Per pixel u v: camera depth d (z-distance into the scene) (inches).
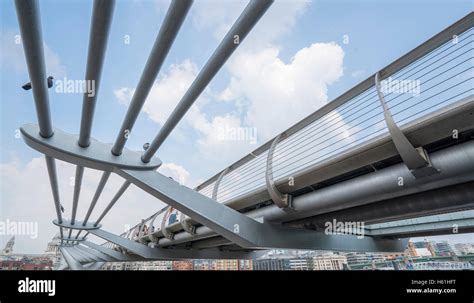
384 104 227.0
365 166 270.8
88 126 252.2
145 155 316.5
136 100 203.3
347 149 267.0
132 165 320.2
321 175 299.9
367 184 267.6
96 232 888.3
